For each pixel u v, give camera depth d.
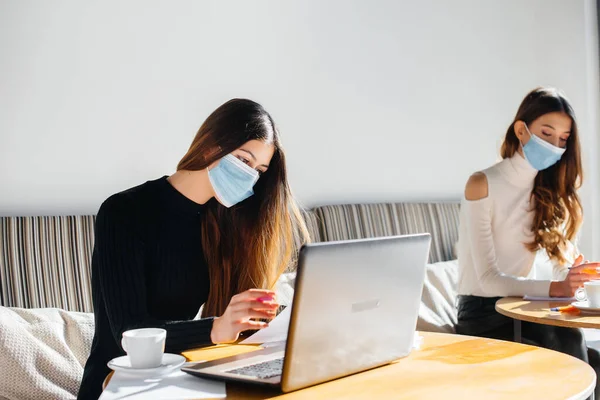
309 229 3.01
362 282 1.27
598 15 4.45
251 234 1.82
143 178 2.76
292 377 1.18
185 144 2.87
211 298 1.82
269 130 1.73
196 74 2.91
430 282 3.16
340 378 1.28
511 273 2.67
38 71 2.54
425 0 3.84
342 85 3.45
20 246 2.29
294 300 1.14
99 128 2.66
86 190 2.63
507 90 4.22
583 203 4.43
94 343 1.69
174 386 1.24
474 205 2.63
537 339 2.47
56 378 2.03
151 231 1.71
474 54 4.07
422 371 1.33
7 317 2.05
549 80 4.40
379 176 3.60
